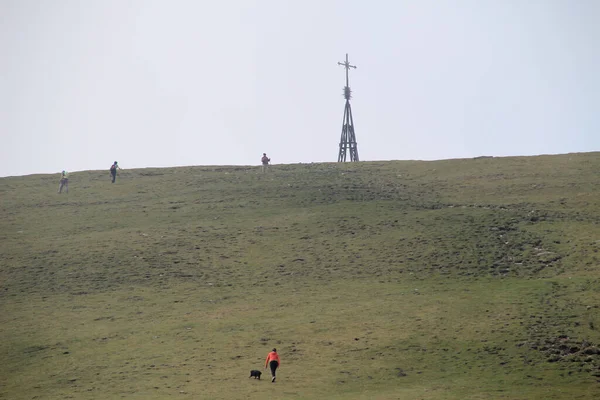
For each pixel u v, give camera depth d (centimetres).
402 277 9738
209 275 10219
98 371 7156
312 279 9881
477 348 7325
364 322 8169
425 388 6481
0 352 7812
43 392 6700
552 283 8975
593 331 7512
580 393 6294
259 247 11244
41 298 9519
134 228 12500
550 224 11412
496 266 9925
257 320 8438
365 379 6750
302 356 7356
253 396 6322
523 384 6525
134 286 9838
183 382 6731
